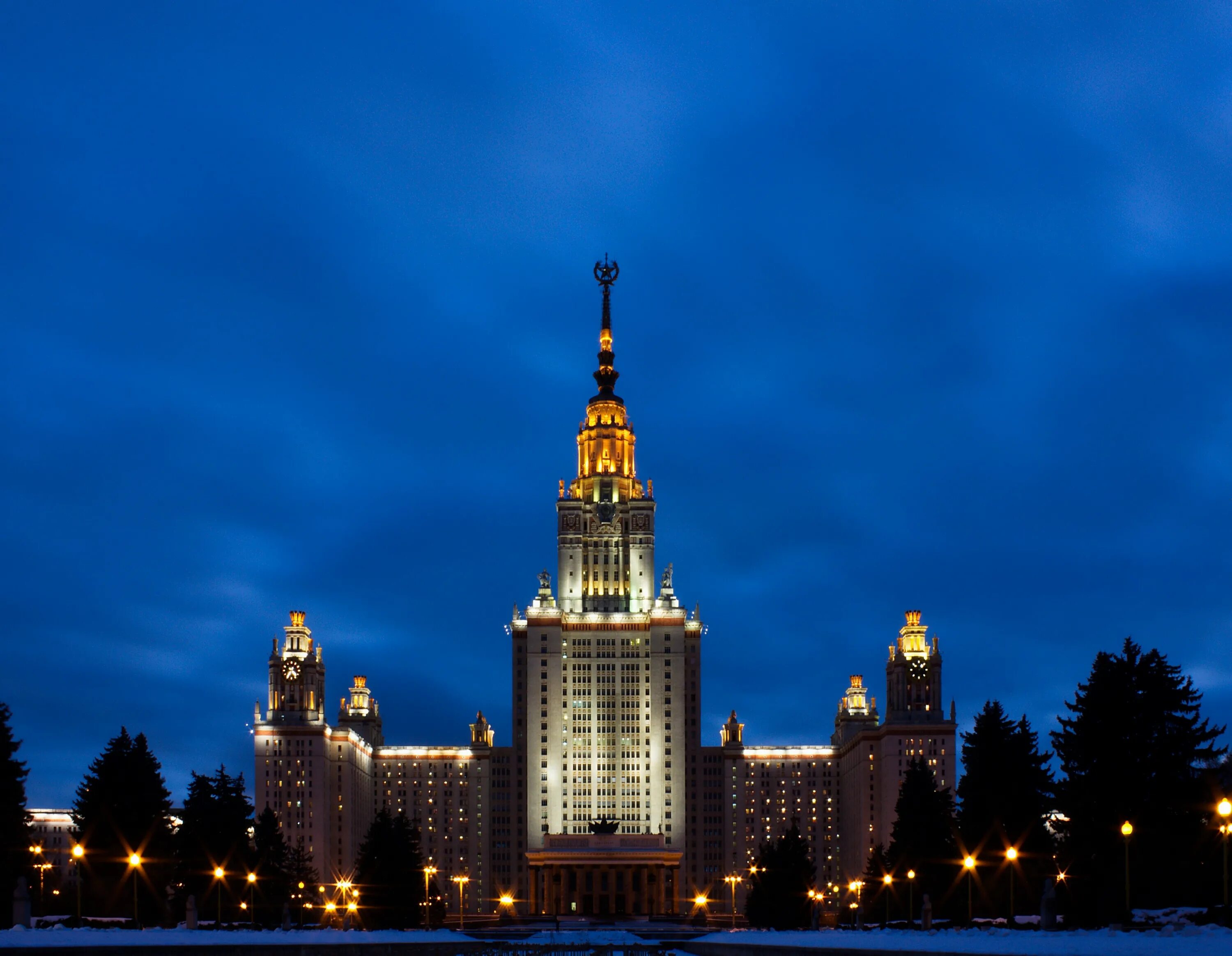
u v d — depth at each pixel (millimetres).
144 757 178875
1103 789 122312
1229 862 117562
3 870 149000
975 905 165250
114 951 97875
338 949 116812
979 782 163125
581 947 178875
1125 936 89875
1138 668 124625
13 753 158125
